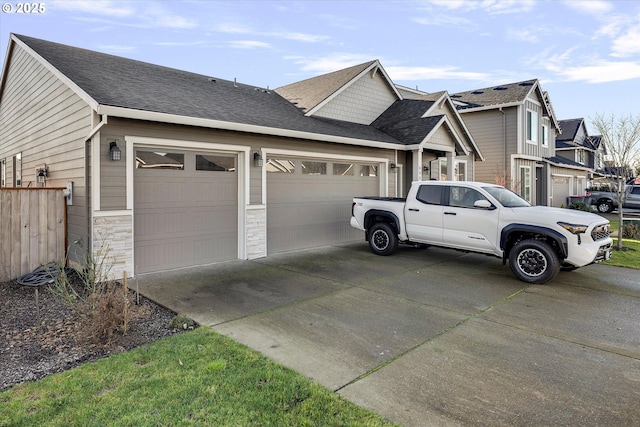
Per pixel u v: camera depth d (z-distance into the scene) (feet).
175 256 24.02
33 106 30.99
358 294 19.35
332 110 39.42
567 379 11.05
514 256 22.13
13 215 22.09
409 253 30.32
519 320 15.84
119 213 21.04
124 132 21.11
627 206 69.31
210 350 12.55
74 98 22.80
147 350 12.51
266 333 14.23
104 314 13.28
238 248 27.14
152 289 19.71
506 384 10.74
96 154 20.20
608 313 16.72
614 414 9.34
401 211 27.99
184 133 23.45
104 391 10.06
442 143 39.93
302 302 17.99
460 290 20.15
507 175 59.16
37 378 10.84
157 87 26.68
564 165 69.72
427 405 9.66
